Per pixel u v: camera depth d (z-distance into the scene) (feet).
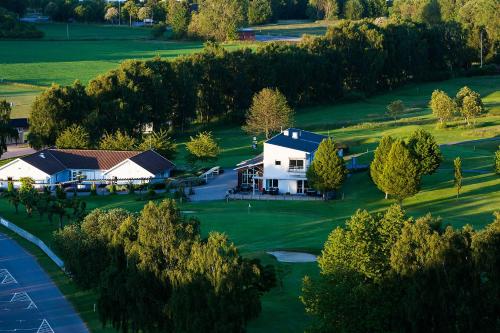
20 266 331.77
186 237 233.76
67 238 277.03
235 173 545.03
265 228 368.48
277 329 245.86
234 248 221.87
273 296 271.49
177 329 221.25
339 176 441.68
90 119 616.80
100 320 248.32
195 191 489.67
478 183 445.37
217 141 625.00
